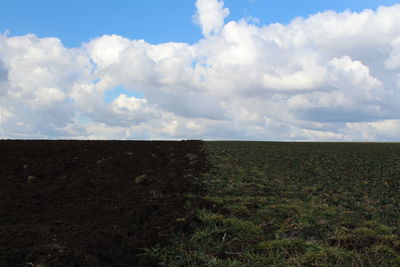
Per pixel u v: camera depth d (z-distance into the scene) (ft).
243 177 54.90
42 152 80.28
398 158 89.76
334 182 55.26
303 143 142.51
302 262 23.50
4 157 73.20
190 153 84.94
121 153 82.84
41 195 45.29
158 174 56.75
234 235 28.53
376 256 23.85
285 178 56.95
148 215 33.24
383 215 35.35
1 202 41.52
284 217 33.71
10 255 23.27
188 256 24.44
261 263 23.70
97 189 47.14
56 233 29.50
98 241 26.35
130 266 23.16
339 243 26.16
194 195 41.04
